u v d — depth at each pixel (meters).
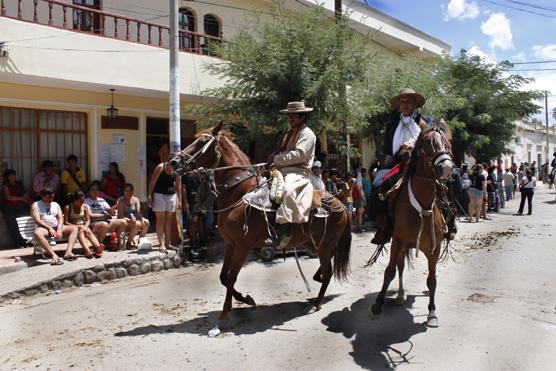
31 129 11.62
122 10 13.20
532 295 7.04
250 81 11.07
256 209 5.87
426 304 6.66
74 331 5.91
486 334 5.49
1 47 9.32
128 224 9.80
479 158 22.02
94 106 12.37
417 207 5.48
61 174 11.81
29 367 4.88
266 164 6.45
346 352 5.11
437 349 5.11
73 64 10.39
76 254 9.14
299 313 6.43
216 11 15.45
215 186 6.08
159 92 12.24
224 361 4.93
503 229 14.05
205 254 10.19
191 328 5.91
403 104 6.32
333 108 11.34
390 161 6.45
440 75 17.70
